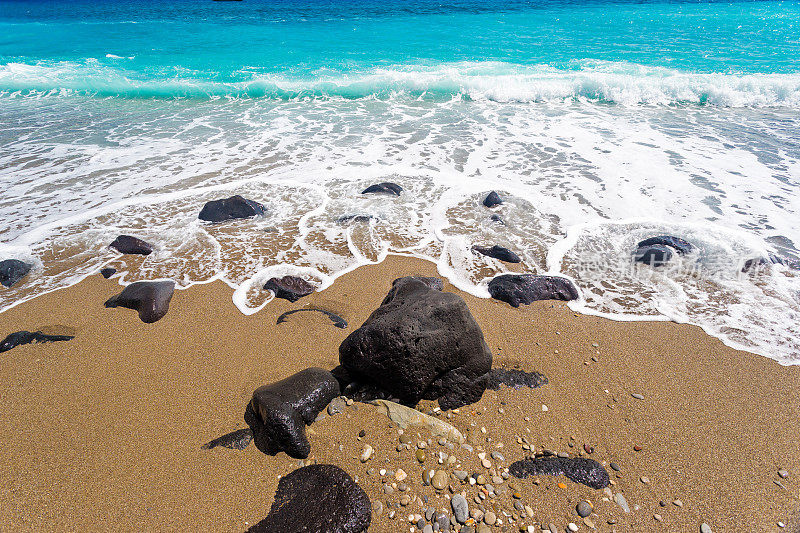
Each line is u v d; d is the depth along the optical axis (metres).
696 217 6.29
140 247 5.70
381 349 3.52
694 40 17.25
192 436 3.35
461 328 3.67
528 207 6.70
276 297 4.91
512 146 8.98
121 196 7.09
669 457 3.22
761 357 4.09
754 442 3.32
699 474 3.10
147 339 4.32
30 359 4.07
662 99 11.62
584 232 6.05
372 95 12.60
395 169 8.03
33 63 15.45
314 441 3.28
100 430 3.40
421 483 3.03
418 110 11.41
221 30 20.66
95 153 8.71
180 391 3.74
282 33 19.80
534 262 5.50
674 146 8.74
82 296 4.91
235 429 3.41
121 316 4.62
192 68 14.94
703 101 11.48
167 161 8.41
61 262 5.50
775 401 3.66
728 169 7.68
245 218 6.47
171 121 10.70
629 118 10.52
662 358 4.10
